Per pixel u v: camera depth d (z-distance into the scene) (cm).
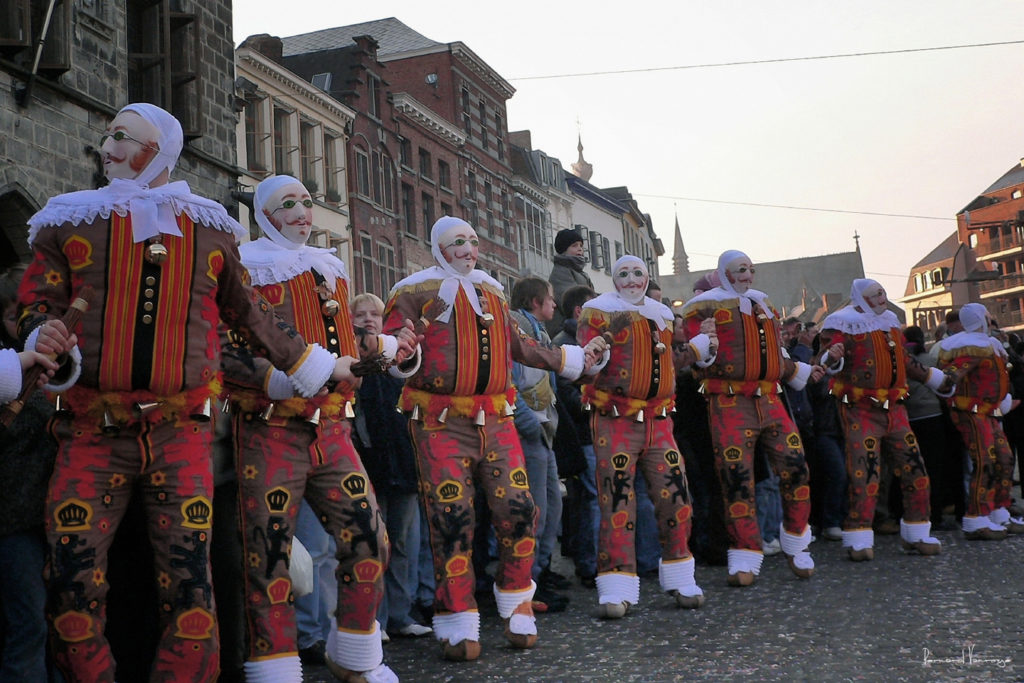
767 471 812
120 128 375
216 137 1716
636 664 507
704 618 632
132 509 430
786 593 709
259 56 2450
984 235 9475
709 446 885
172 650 364
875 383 858
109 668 361
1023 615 579
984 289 9275
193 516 367
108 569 434
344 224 2867
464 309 567
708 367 767
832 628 571
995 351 980
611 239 5425
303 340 425
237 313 398
